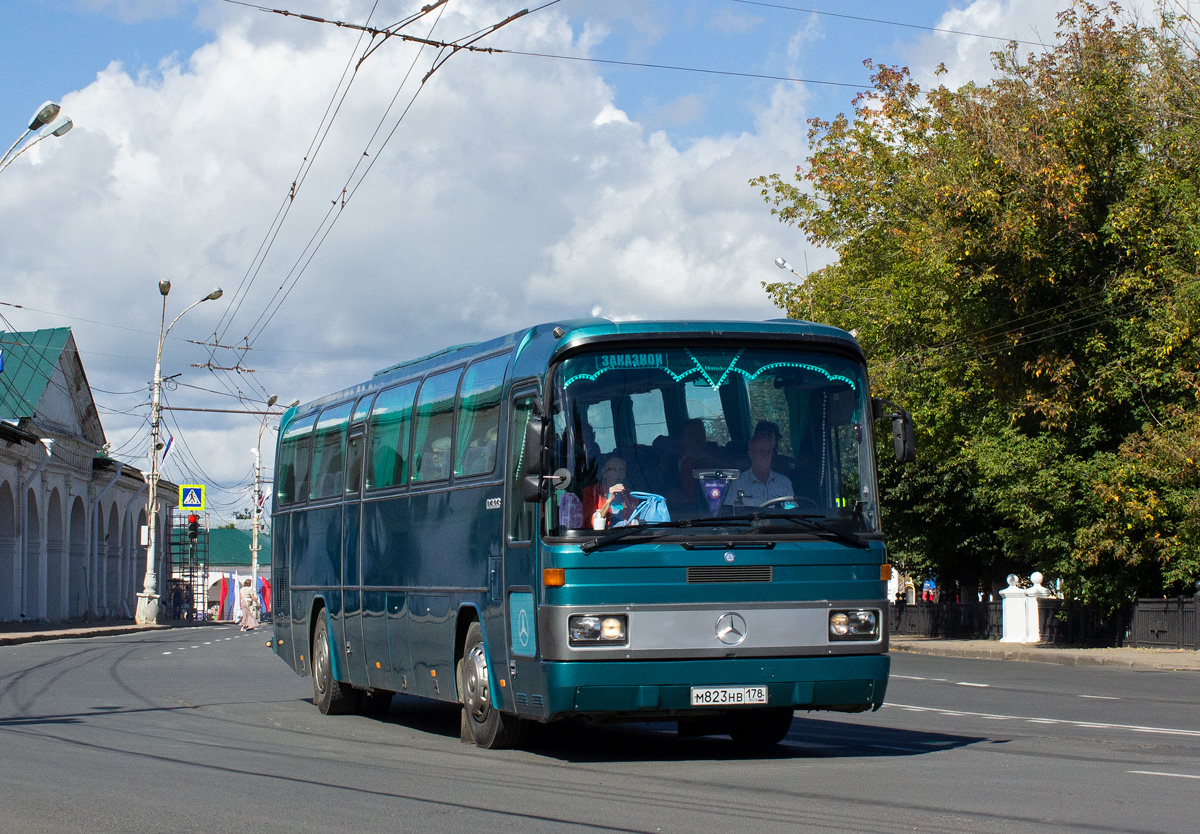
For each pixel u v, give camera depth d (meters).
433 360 14.05
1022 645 34.38
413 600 13.56
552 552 10.23
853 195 39.25
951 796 8.70
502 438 11.46
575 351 10.55
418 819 7.93
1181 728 13.71
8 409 53.84
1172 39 30.80
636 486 10.32
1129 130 30.72
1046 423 31.27
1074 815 7.89
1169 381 29.80
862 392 10.92
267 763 10.85
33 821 7.91
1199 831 7.36
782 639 10.30
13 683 21.36
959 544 42.56
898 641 38.91
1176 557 29.80
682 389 10.57
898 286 38.28
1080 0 31.41
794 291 41.38
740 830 7.42
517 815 8.05
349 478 15.92
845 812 8.05
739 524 10.33
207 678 22.73
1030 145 30.02
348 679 15.65
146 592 56.50
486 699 11.82
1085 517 31.17
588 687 9.99
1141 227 29.94
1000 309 32.09
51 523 58.25
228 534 113.19
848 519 10.59
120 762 10.90
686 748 11.98
